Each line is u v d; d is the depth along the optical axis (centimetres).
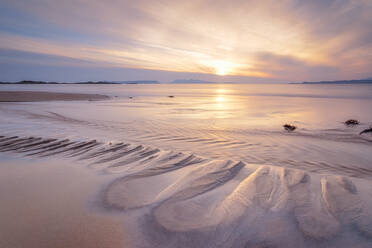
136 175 252
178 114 1083
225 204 183
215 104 1739
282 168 287
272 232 145
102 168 277
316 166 355
